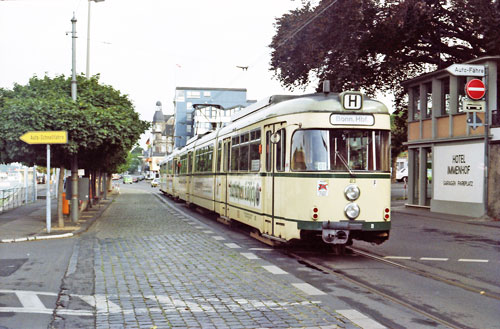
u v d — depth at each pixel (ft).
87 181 65.31
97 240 48.52
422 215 77.71
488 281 30.35
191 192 89.81
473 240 50.03
